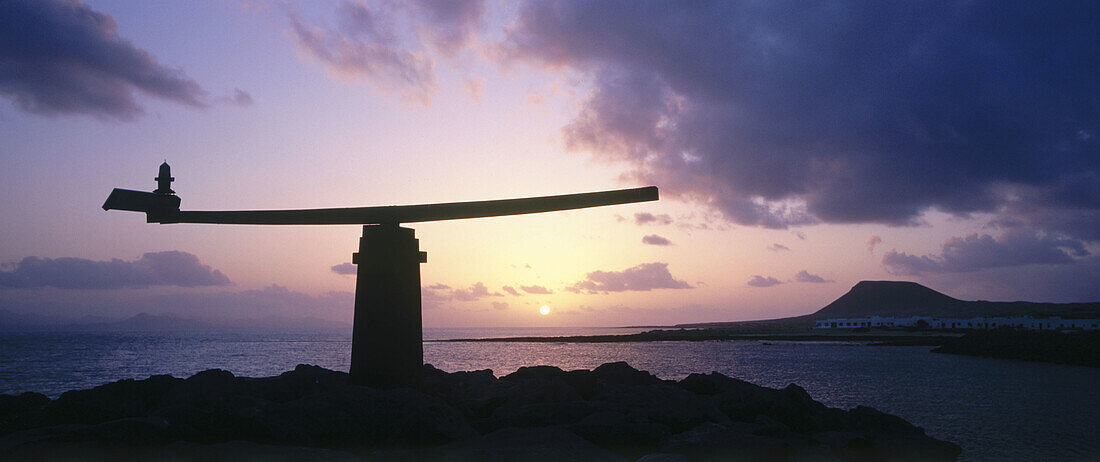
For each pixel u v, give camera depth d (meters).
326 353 106.19
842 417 16.28
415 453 10.07
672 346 129.62
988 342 79.69
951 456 13.71
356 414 11.97
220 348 128.62
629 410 14.55
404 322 14.85
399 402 12.52
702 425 13.33
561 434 11.33
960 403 30.72
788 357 80.44
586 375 18.00
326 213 15.38
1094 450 18.88
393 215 15.12
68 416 13.77
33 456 9.23
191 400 14.03
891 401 31.62
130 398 15.71
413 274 15.23
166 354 99.88
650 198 13.93
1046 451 18.77
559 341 179.00
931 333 176.00
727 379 19.48
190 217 15.90
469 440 11.30
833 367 59.62
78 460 9.28
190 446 9.82
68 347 127.88
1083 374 49.19
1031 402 31.06
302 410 11.91
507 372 60.22
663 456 10.25
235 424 11.16
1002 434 21.62
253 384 16.48
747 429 13.19
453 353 103.81
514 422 13.21
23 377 51.25
